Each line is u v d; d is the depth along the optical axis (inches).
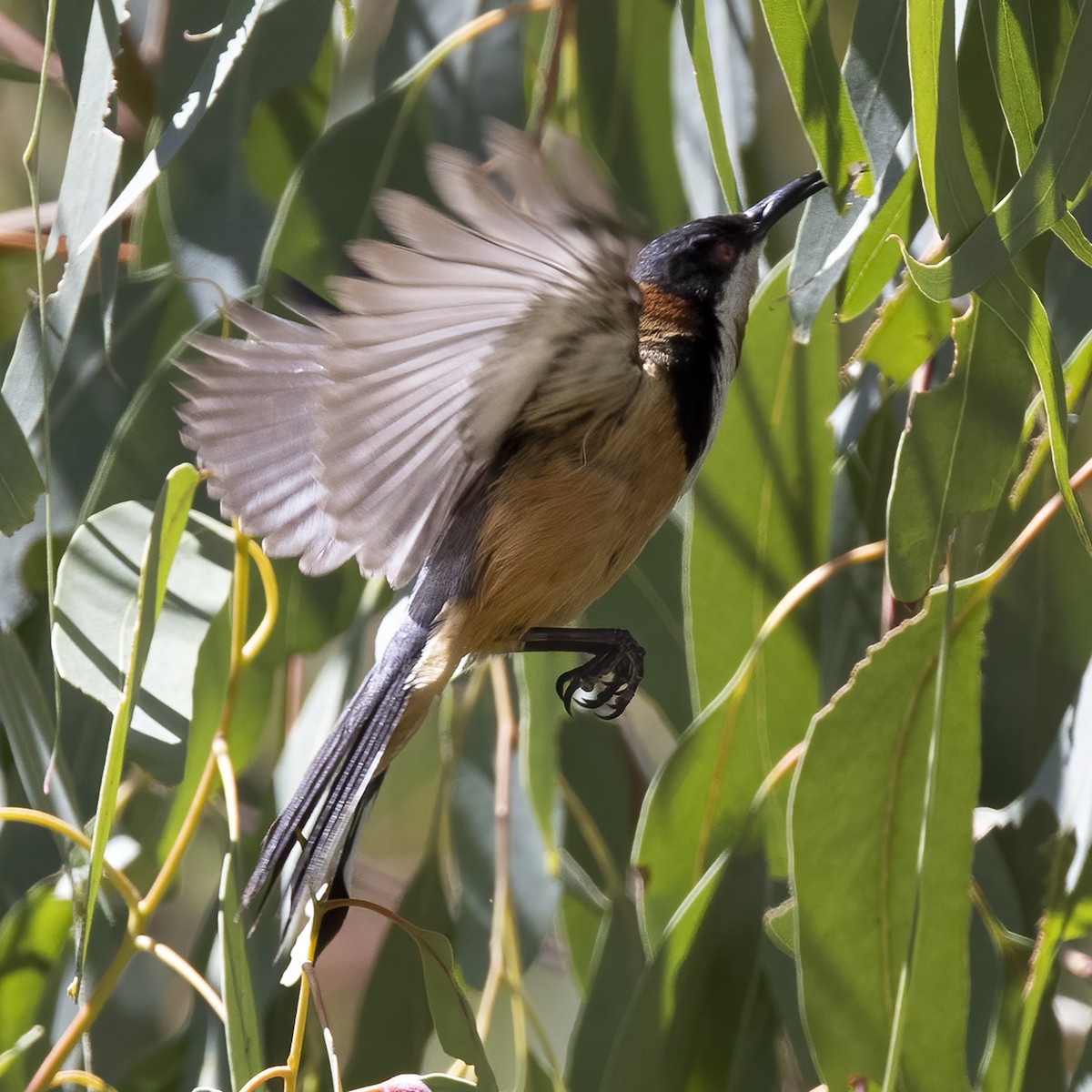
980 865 273.3
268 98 302.8
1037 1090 264.4
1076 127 207.6
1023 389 239.0
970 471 236.8
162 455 280.2
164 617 258.2
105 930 292.5
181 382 279.4
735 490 274.4
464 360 204.8
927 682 243.1
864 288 231.9
